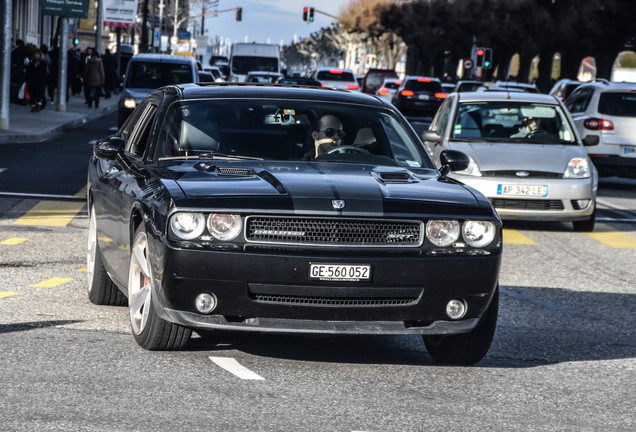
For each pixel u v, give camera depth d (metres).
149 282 7.91
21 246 13.48
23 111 41.03
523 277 13.02
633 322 10.45
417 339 9.19
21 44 44.75
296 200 7.49
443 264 7.53
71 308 9.80
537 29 73.31
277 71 71.31
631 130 25.00
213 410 6.67
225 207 7.42
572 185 17.22
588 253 15.41
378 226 7.53
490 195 17.17
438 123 19.56
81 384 7.16
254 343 8.59
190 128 8.86
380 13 119.81
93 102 53.62
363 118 9.29
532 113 18.61
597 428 6.67
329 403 6.95
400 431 6.40
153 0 103.38
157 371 7.57
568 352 8.92
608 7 66.81
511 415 6.87
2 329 8.80
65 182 21.05
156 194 7.80
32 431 6.12
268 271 7.34
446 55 114.00
